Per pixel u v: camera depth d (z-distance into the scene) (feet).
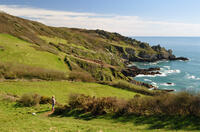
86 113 82.58
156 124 68.23
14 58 204.33
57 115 81.10
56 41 393.91
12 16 442.91
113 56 452.76
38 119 71.51
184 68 401.70
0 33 305.94
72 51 362.74
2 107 85.35
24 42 296.51
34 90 123.85
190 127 64.03
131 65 449.06
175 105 77.66
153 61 503.20
